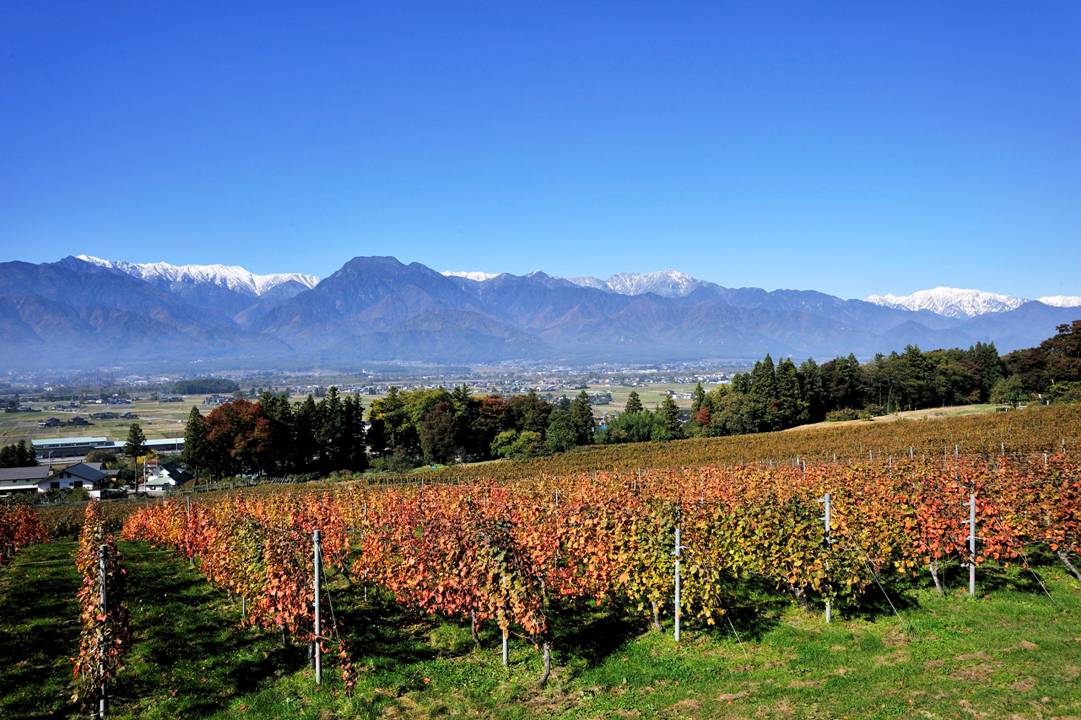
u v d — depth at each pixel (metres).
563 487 27.91
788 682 10.80
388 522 20.16
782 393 83.94
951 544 14.45
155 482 81.56
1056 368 75.94
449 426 76.31
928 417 67.44
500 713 10.58
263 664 12.95
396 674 12.13
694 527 15.23
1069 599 13.94
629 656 12.45
